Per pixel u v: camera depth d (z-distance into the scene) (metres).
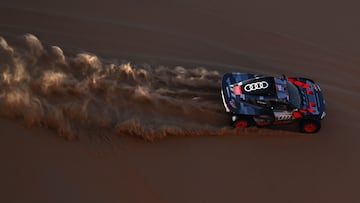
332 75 59.84
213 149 48.53
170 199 43.41
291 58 60.88
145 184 43.75
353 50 63.38
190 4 64.75
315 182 48.03
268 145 50.38
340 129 53.72
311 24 65.75
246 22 63.94
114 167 44.03
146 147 46.81
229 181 46.12
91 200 41.03
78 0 61.22
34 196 40.00
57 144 44.00
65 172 42.22
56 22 57.78
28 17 57.25
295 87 52.66
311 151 50.78
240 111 49.06
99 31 58.25
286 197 46.19
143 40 58.62
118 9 61.69
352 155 51.47
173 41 59.44
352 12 68.94
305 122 50.94
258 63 59.31
